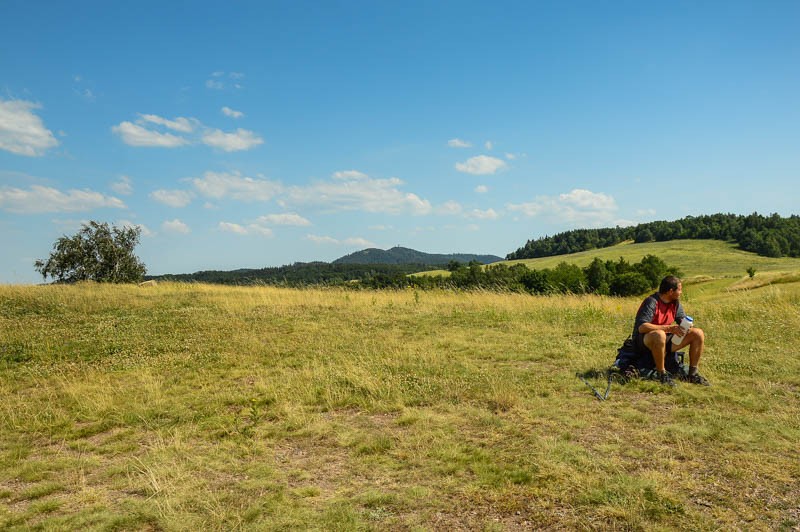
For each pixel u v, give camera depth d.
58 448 5.14
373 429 5.26
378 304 15.55
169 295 16.95
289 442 5.02
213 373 7.80
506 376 6.99
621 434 4.79
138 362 8.56
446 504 3.61
